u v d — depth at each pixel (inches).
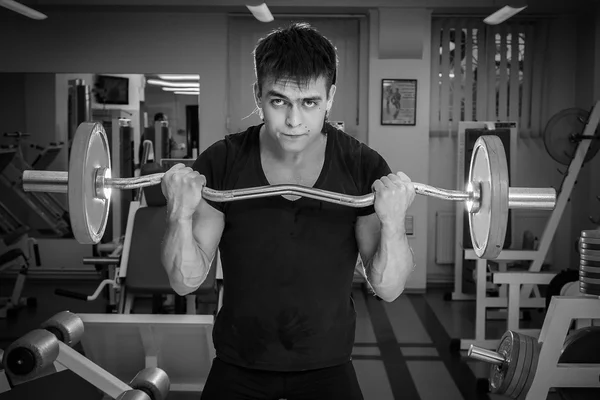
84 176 54.0
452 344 169.8
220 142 59.1
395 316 207.8
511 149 217.6
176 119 263.7
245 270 55.6
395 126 245.8
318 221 55.1
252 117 253.4
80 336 98.5
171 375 125.2
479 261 168.6
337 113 254.8
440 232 254.2
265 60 50.8
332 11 241.3
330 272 55.6
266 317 55.6
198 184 52.3
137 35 247.1
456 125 252.7
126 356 121.6
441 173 255.6
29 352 84.5
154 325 115.0
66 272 262.4
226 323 57.2
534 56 253.3
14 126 258.2
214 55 248.5
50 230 262.7
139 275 139.6
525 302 179.0
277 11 241.9
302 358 56.1
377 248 55.8
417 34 236.8
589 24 239.3
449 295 231.3
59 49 247.3
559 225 254.4
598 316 100.3
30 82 257.3
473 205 58.6
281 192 52.3
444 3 228.8
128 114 264.8
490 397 136.4
